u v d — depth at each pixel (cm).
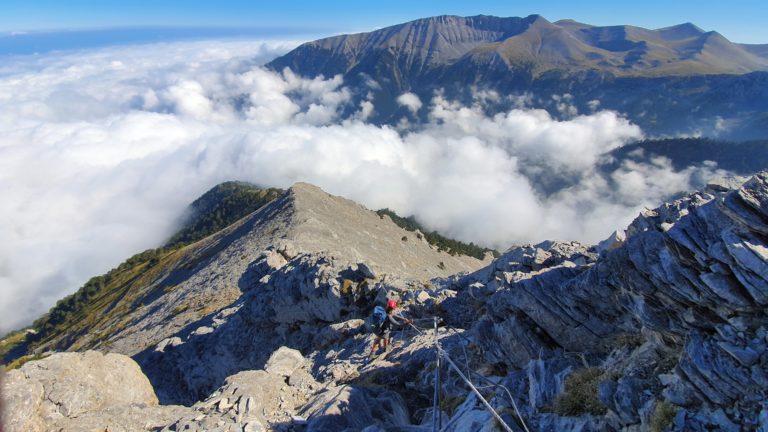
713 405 981
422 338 2727
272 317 4759
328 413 1728
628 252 1286
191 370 5106
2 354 1367
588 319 1576
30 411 1517
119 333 9969
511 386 1588
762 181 1045
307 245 10894
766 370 920
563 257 2347
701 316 1098
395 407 1938
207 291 9550
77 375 1759
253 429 1622
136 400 1873
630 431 1092
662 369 1184
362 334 3300
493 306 1936
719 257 1047
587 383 1327
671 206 1424
